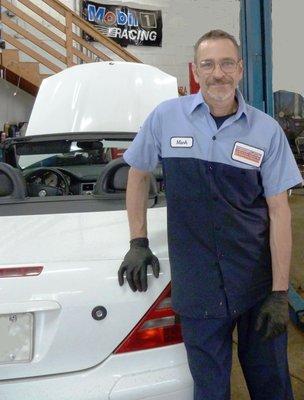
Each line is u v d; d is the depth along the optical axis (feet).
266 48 11.20
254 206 4.83
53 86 10.02
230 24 28.43
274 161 4.67
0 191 6.16
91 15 25.59
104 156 8.65
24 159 8.68
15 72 21.43
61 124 9.71
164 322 4.43
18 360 4.19
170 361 4.41
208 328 4.78
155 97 9.96
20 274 4.20
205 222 4.69
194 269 4.72
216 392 4.89
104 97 9.78
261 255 4.89
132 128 9.77
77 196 6.25
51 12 25.34
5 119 24.27
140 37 26.96
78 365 4.23
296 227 17.99
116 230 5.07
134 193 4.93
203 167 4.61
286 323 4.94
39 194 7.01
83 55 21.99
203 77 4.48
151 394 4.19
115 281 4.28
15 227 5.18
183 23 27.66
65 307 4.15
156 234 5.22
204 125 4.65
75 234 4.95
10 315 4.17
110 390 4.14
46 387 4.14
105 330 4.23
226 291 4.77
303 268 13.50
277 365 5.27
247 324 5.30
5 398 4.12
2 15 21.40
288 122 29.66
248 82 11.51
